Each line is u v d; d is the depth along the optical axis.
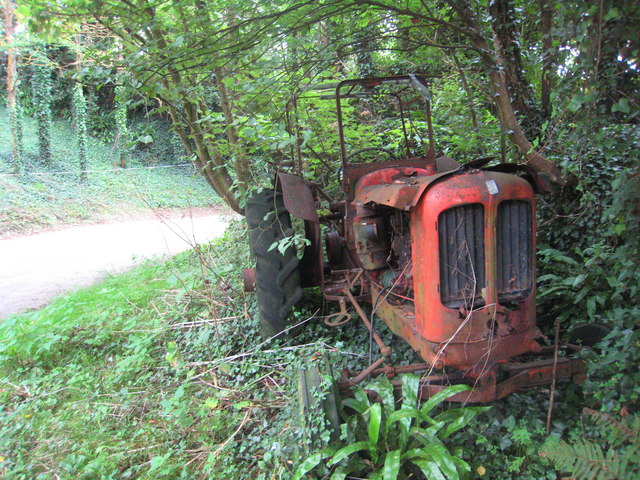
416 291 2.32
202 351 3.55
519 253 2.23
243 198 3.50
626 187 2.04
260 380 3.07
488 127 4.79
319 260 3.48
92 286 5.91
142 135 3.54
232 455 2.44
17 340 3.80
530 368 2.33
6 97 20.06
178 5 2.91
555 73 2.39
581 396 2.45
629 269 2.18
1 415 3.06
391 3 3.44
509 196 2.15
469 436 2.31
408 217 2.55
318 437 2.15
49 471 2.52
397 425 2.22
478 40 3.31
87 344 4.00
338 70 5.76
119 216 14.70
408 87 3.85
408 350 3.11
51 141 19.17
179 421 2.65
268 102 3.56
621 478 1.73
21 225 12.49
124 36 3.47
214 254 5.81
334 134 4.95
